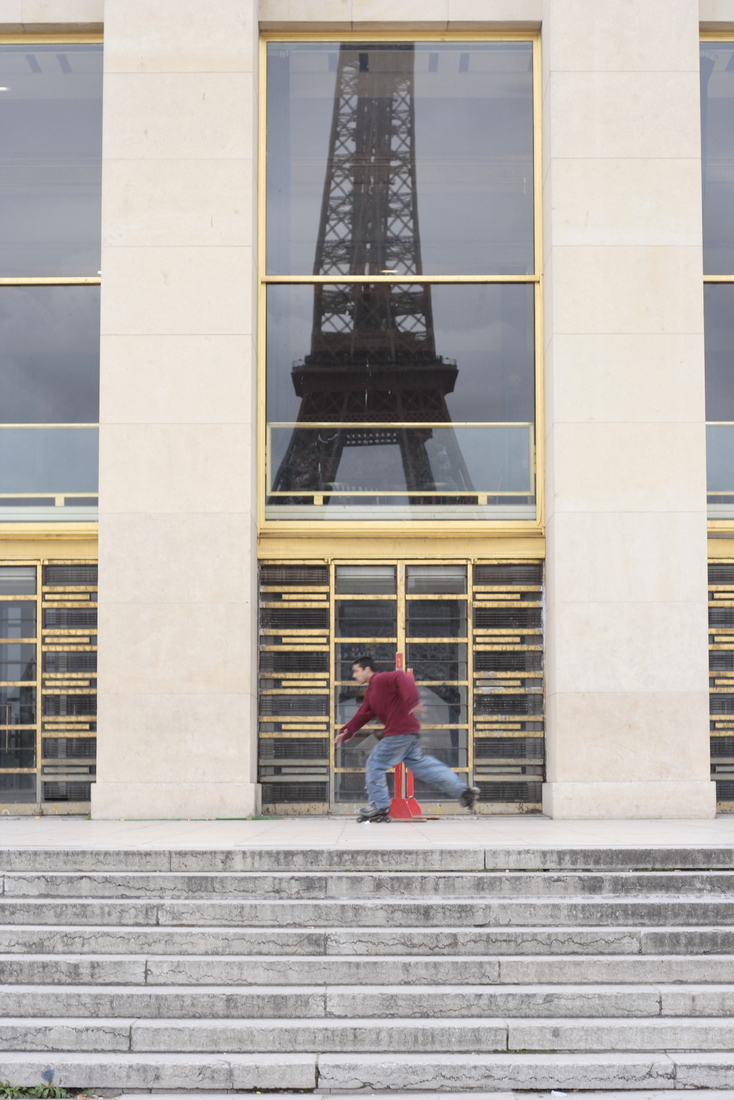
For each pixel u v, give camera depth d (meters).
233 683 10.30
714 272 11.56
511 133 11.53
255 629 10.77
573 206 10.71
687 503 10.46
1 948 6.07
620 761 10.23
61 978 5.86
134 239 10.72
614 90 10.80
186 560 10.43
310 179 11.51
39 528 11.06
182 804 10.18
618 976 5.84
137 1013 5.63
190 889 6.46
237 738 10.26
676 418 10.54
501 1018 5.60
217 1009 5.62
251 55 10.88
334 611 11.01
